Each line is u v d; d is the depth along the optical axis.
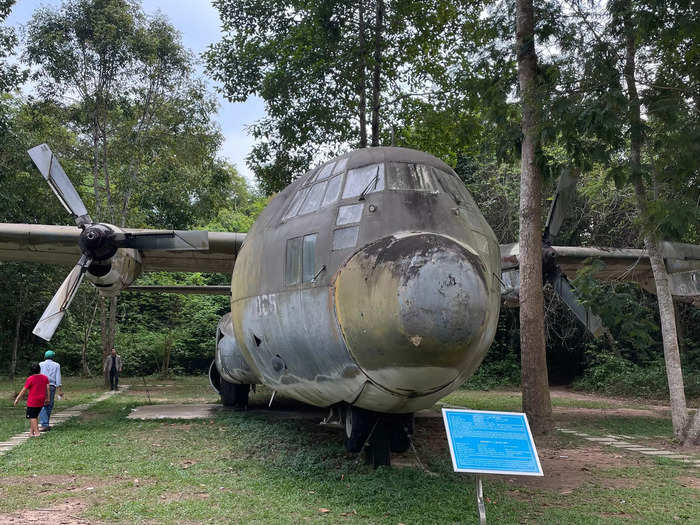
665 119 9.45
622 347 23.17
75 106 21.77
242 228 35.22
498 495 6.18
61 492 6.10
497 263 6.84
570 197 11.09
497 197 22.66
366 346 5.47
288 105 17.55
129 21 21.38
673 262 13.53
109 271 11.12
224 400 13.30
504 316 24.83
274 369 7.59
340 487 6.22
